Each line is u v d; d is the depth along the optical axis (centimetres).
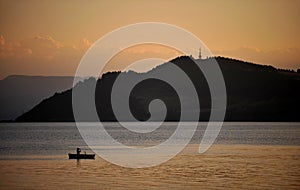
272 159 10094
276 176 7512
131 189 6444
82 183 6931
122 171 8181
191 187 6594
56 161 9888
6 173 7975
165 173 7925
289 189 6450
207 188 6519
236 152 11969
